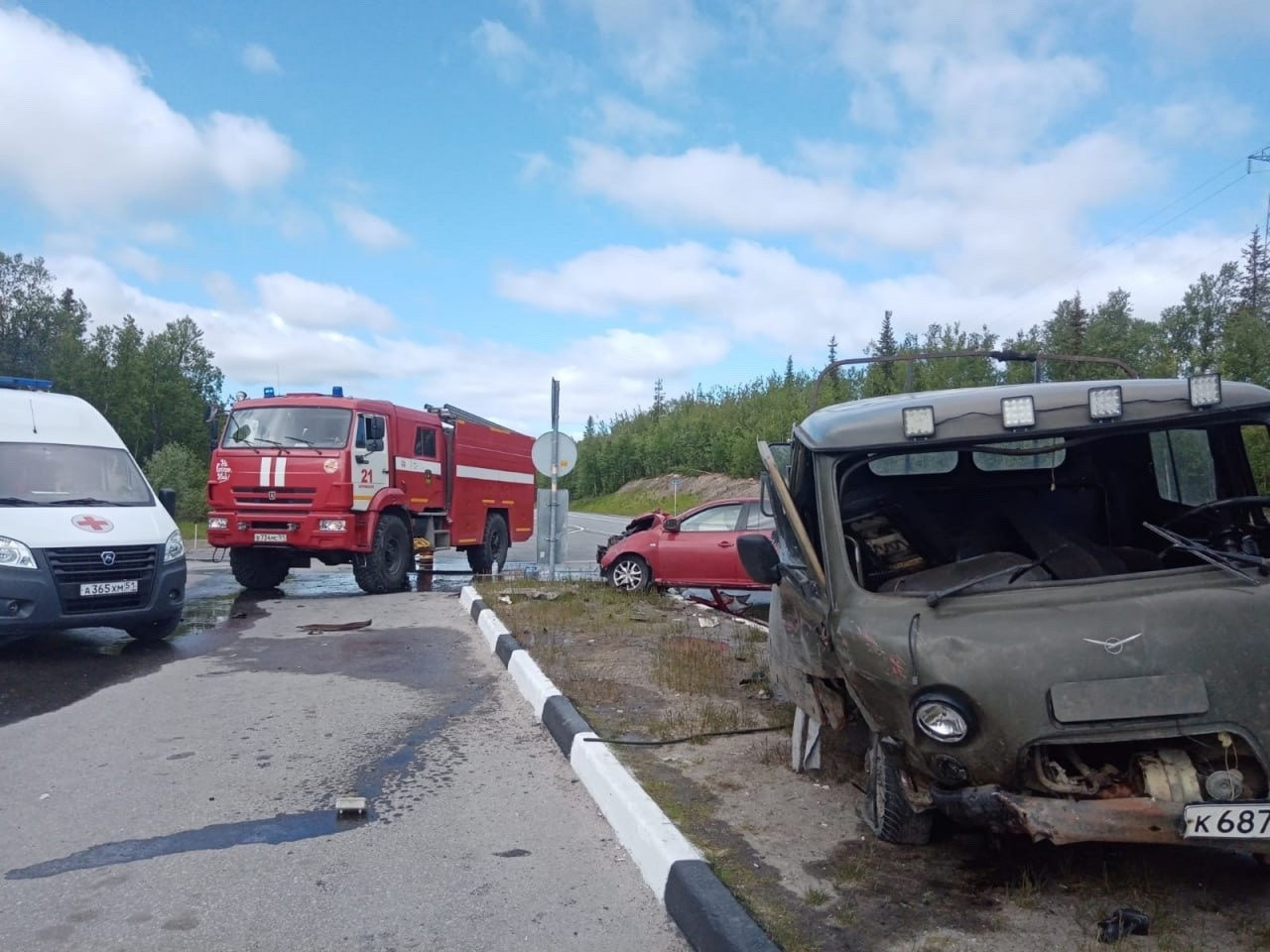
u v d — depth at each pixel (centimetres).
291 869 447
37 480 998
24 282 6366
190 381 5953
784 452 572
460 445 1775
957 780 375
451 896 419
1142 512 504
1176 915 372
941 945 352
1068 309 5638
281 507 1410
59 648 1005
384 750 642
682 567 1433
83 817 514
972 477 514
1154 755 358
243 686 833
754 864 427
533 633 1041
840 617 410
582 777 572
